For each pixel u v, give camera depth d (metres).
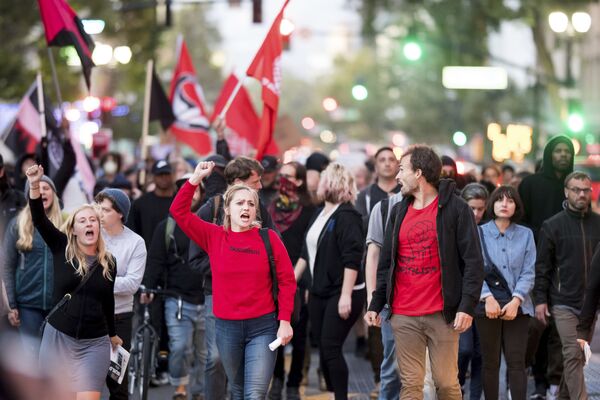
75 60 72.12
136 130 104.81
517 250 19.52
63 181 26.64
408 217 16.45
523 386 19.19
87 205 16.58
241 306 16.48
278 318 16.66
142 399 21.36
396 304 16.58
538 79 84.00
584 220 20.30
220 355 16.78
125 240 19.02
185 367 22.06
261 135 26.31
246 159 18.64
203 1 54.38
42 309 18.50
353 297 20.31
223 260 16.48
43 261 18.41
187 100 36.12
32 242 18.31
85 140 47.44
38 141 33.31
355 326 29.86
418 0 95.25
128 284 18.64
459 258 16.22
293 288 16.67
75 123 45.78
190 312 21.95
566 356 19.91
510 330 19.41
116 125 103.75
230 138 36.88
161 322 22.86
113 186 30.88
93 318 16.44
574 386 19.73
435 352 16.36
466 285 15.97
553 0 83.38
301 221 22.83
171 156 39.53
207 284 18.72
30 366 4.83
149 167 39.06
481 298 19.23
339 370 20.09
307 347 25.20
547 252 20.30
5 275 18.23
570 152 23.64
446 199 16.16
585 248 20.11
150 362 21.69
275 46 26.00
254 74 26.03
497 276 19.44
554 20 60.44
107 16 75.44
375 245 19.47
